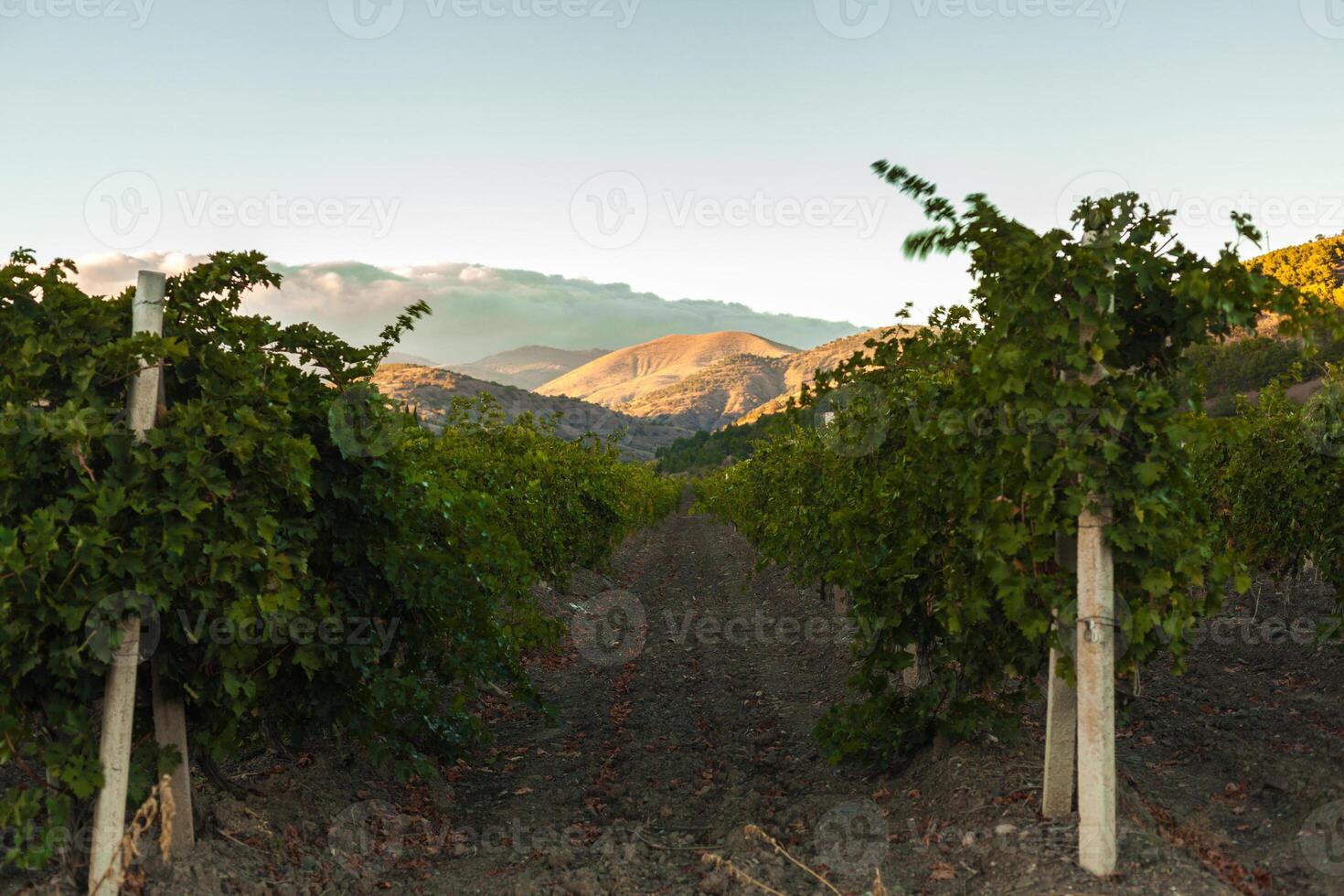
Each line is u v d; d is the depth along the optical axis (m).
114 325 3.98
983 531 4.38
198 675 4.29
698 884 4.46
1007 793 4.73
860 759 6.00
